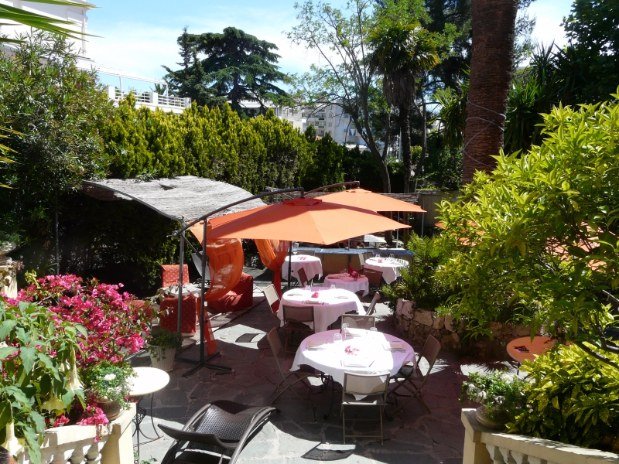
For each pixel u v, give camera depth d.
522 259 2.74
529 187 2.67
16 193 8.73
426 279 8.78
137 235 11.57
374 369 5.48
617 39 11.93
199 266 9.38
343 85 24.84
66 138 8.89
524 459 3.29
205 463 4.28
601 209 2.41
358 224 6.35
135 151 11.70
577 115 2.84
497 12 7.33
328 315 8.28
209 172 14.46
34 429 2.72
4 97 8.41
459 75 31.12
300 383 7.00
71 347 2.96
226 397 6.50
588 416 3.33
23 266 8.45
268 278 14.34
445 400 6.50
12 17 1.67
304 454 5.11
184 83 39.75
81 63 16.66
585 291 2.47
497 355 7.73
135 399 4.89
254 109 42.94
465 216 3.38
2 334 2.43
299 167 18.98
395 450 5.23
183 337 8.86
